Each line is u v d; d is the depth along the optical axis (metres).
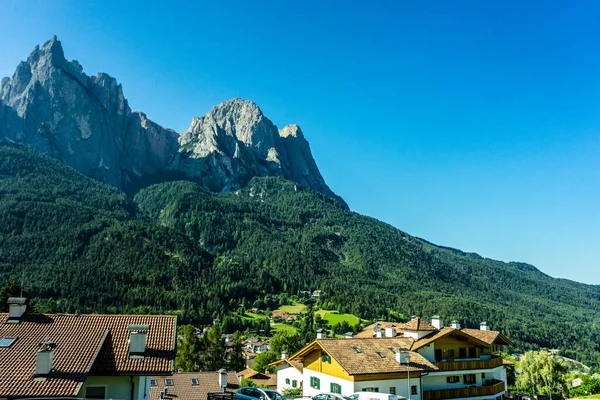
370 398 41.16
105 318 41.75
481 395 60.03
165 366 36.12
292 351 134.75
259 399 35.88
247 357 149.50
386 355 55.72
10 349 34.72
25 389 29.62
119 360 36.06
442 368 58.22
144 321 42.22
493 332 68.81
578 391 89.31
